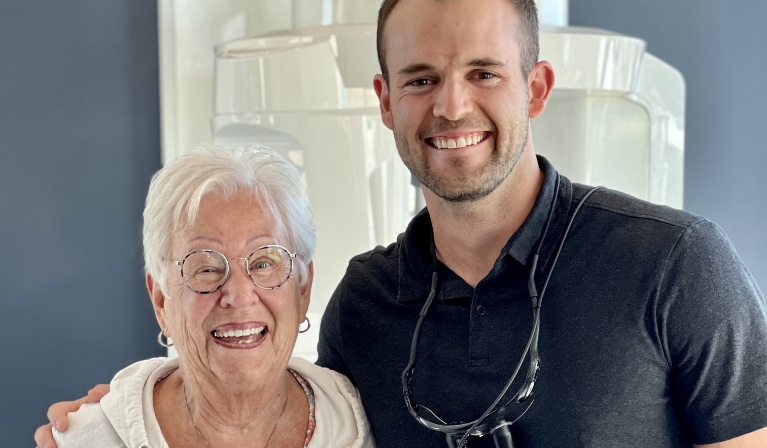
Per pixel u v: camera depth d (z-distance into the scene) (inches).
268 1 82.6
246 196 45.6
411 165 45.4
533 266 44.5
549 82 48.0
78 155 79.7
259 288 45.4
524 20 45.0
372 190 69.0
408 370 45.9
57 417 47.6
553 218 46.1
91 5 78.9
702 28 89.5
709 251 42.6
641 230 44.1
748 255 91.7
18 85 77.5
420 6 43.9
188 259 44.7
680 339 42.3
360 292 51.3
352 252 69.9
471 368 45.2
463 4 43.3
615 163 76.2
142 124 81.5
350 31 65.3
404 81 44.8
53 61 78.4
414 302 48.4
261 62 67.6
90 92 79.6
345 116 68.0
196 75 80.9
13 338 78.7
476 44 42.9
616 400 43.1
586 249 44.8
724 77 90.0
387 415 48.1
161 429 47.4
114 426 46.3
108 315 81.8
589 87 68.1
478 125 43.3
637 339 43.0
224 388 46.3
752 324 42.4
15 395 79.1
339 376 52.0
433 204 46.5
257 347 45.6
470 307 46.1
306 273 48.4
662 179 77.1
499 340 44.9
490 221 45.6
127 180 81.5
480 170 43.6
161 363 51.2
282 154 70.1
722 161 90.9
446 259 47.5
